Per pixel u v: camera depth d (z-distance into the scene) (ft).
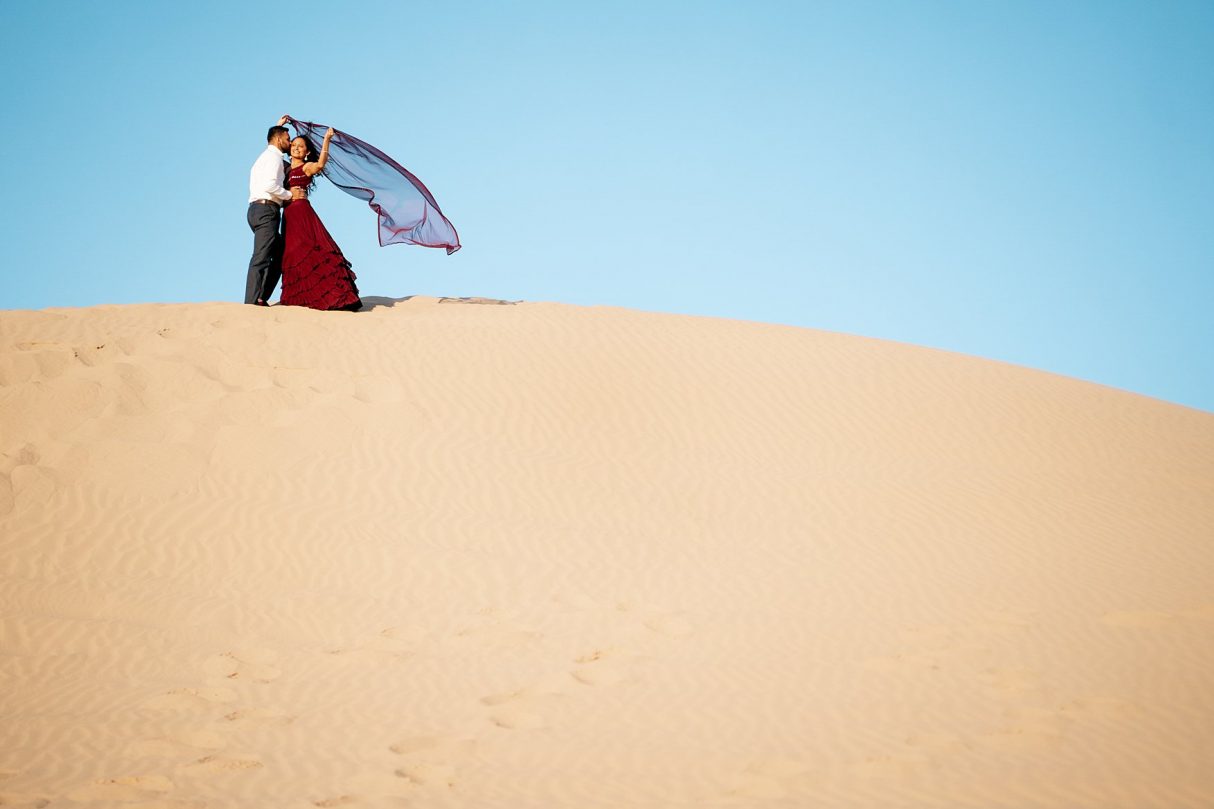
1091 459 48.06
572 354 53.21
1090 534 40.34
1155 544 39.11
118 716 28.78
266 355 49.55
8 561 37.73
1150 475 46.47
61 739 27.37
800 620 34.06
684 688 29.50
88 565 37.86
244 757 26.02
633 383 51.57
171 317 52.70
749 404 51.24
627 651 32.35
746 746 25.66
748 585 37.11
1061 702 27.09
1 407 44.32
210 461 43.24
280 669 31.96
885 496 44.16
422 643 33.47
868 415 51.19
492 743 26.45
